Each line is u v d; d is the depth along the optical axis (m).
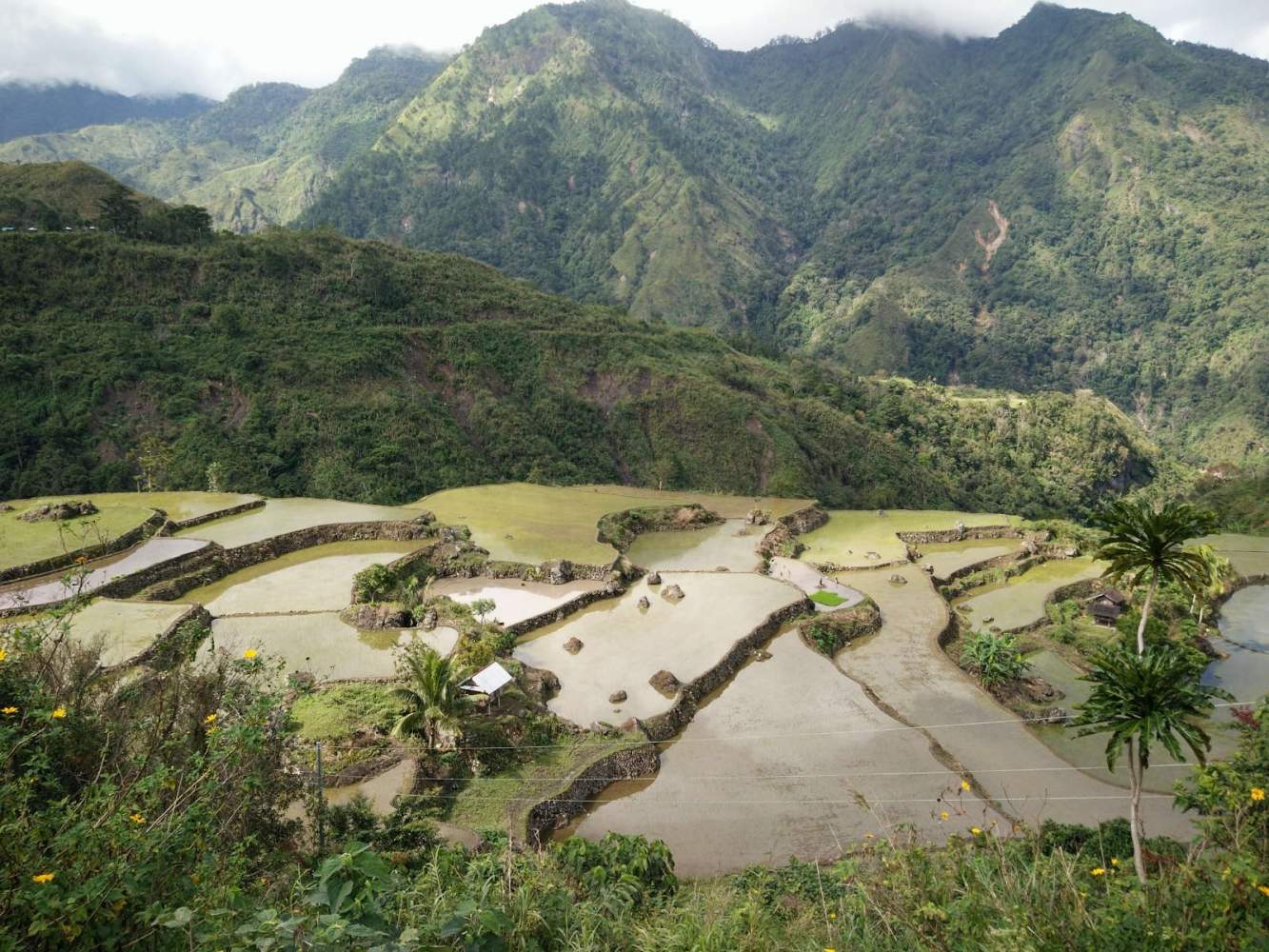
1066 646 55.81
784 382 153.12
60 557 55.38
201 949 9.24
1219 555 72.94
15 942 8.81
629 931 16.16
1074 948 11.60
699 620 55.34
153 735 14.23
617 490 94.62
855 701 45.34
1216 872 12.73
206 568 58.78
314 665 44.34
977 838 17.70
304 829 20.97
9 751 11.37
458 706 37.41
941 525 84.75
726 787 37.19
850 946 13.76
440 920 11.16
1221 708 45.53
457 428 105.88
